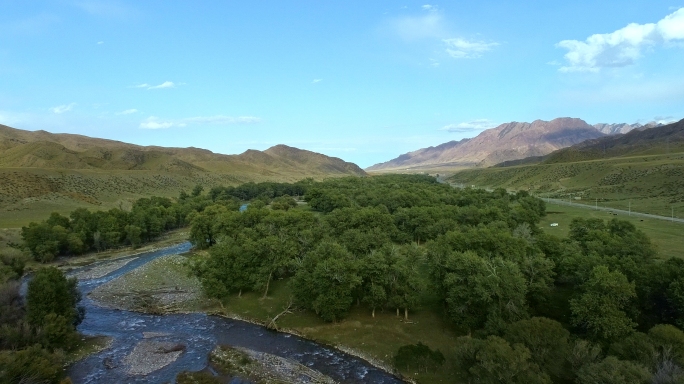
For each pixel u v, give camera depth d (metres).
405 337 64.00
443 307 69.44
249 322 74.50
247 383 52.88
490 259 69.69
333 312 68.75
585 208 176.88
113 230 137.00
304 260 77.31
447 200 171.62
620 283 50.84
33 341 55.66
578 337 50.97
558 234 121.06
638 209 164.38
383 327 67.38
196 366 57.66
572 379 42.75
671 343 40.56
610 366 36.81
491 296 57.47
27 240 117.31
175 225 177.50
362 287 72.62
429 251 73.50
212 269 81.50
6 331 54.47
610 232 96.12
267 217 118.56
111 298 87.19
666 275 53.53
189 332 70.00
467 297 59.69
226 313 78.25
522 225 106.94
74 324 69.12
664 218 140.75
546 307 62.16
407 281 69.12
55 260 120.88
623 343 44.03
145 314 78.62
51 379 48.50
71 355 60.03
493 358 42.34
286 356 60.88
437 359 55.19
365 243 91.44
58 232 123.12
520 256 70.69
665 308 52.91
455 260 63.06
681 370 35.97
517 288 55.84
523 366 40.75
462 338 51.31
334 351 62.56
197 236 129.88
